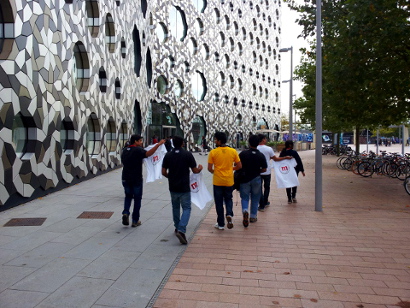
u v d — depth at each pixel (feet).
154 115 101.19
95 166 48.03
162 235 20.13
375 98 40.32
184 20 118.93
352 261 16.19
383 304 11.99
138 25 75.77
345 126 79.20
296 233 20.93
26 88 29.12
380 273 14.75
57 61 35.42
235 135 158.20
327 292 12.91
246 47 168.96
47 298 12.06
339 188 40.11
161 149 27.12
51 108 34.06
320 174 27.48
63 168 37.32
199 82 130.00
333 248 18.10
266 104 197.36
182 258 16.34
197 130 129.18
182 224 18.35
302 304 11.97
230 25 152.56
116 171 55.52
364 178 49.62
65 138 40.06
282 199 33.01
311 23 39.04
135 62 78.84
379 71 36.01
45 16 32.60
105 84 52.11
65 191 35.60
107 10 52.75
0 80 25.50
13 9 26.89
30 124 30.71
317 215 25.96
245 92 168.04
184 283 13.57
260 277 14.24
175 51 112.78
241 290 13.02
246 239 19.60
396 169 48.29
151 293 12.65
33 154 30.63
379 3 31.30
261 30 190.08
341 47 36.96
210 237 19.93
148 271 14.69
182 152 19.02
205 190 21.42
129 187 21.76
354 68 35.88
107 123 53.36
